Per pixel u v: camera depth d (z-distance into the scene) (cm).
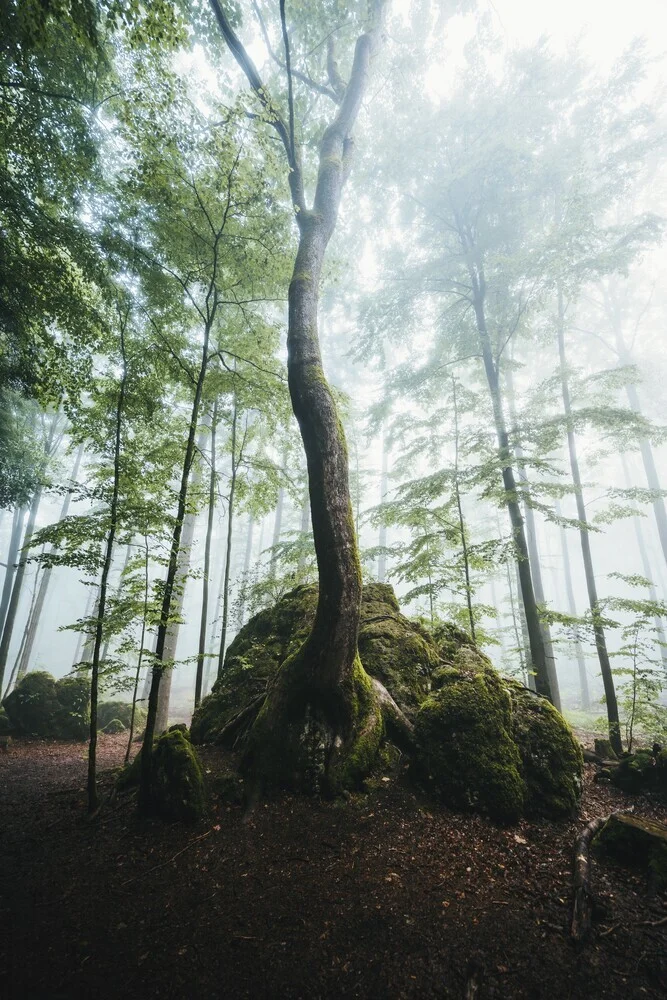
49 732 1136
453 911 336
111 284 749
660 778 567
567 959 290
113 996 262
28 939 312
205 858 412
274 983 273
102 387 746
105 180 743
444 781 497
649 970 281
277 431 1073
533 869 392
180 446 757
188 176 642
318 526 537
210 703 743
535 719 566
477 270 1141
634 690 670
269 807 480
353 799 485
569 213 932
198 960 292
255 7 686
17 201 670
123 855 426
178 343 782
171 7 461
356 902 346
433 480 899
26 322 753
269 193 676
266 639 825
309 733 525
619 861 399
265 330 920
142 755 498
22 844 463
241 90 567
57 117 689
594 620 780
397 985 271
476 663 712
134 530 574
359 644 702
